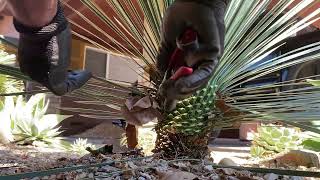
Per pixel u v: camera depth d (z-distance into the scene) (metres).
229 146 3.41
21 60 0.58
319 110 1.18
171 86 0.64
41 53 0.57
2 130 2.48
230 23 1.31
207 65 0.64
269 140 2.51
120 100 1.33
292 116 1.14
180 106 1.25
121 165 1.11
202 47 0.63
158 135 1.32
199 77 0.64
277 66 1.38
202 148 1.32
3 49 2.79
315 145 2.02
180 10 0.63
